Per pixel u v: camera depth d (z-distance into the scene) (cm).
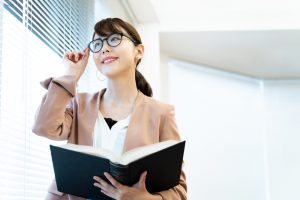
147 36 332
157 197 120
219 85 403
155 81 322
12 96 159
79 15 242
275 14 340
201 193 362
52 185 132
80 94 142
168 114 138
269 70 410
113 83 138
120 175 110
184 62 389
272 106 421
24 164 157
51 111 125
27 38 166
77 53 142
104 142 131
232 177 381
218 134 386
